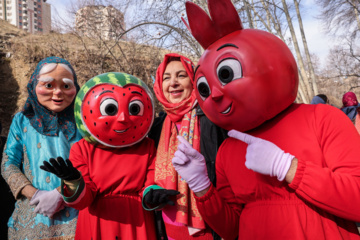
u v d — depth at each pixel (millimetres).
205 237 2039
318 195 1175
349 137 1263
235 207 1564
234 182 1478
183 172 1465
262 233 1342
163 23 9250
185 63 2395
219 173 1593
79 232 2047
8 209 2750
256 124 1404
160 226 2121
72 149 2129
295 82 1390
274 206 1339
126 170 2027
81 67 13727
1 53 13914
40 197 2068
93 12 13555
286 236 1275
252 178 1401
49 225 2162
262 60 1332
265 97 1327
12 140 2379
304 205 1293
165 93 2451
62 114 2387
